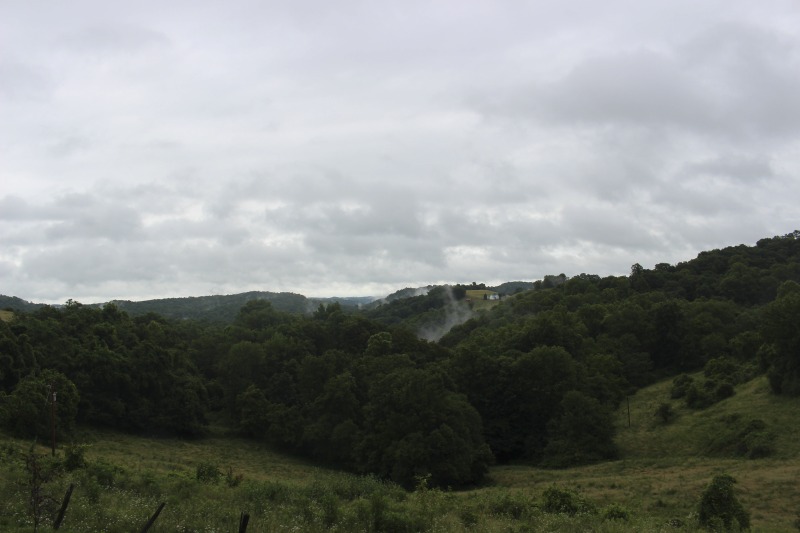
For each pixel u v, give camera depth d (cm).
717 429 6619
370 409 6956
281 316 12619
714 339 9756
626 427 7738
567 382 7838
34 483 1642
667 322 10319
